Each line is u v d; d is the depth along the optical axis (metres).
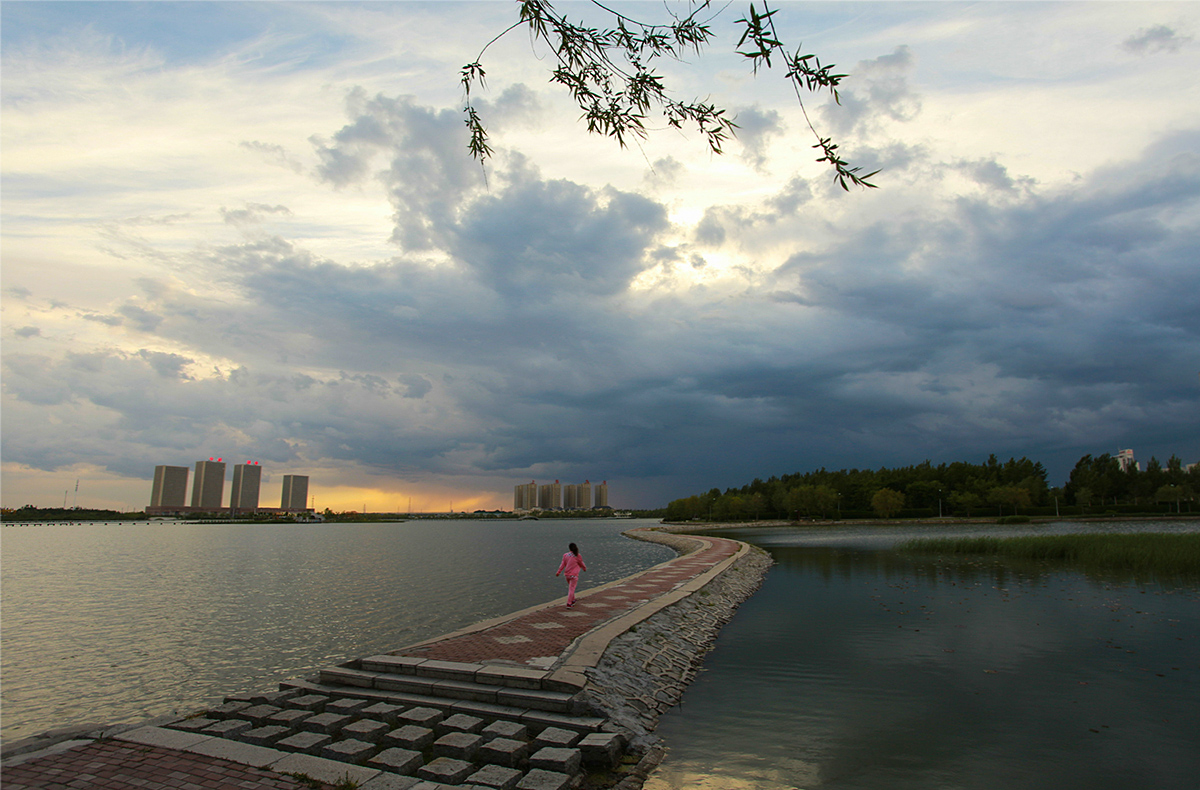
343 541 89.75
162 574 40.06
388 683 10.35
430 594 29.09
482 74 5.30
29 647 18.77
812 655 14.25
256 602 27.16
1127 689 11.45
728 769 8.11
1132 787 7.60
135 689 14.57
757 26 4.09
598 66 5.06
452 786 6.88
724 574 26.61
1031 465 127.94
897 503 107.69
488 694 9.68
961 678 12.26
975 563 34.16
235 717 8.99
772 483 145.50
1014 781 7.76
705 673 12.85
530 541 88.69
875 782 7.73
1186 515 102.38
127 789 6.42
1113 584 24.92
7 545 80.00
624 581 23.70
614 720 9.01
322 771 7.04
